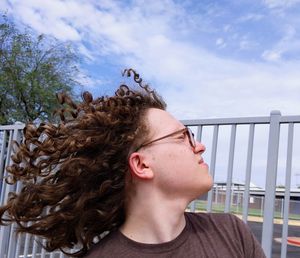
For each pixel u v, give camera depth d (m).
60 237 1.25
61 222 1.22
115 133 1.20
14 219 1.24
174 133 1.21
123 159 1.20
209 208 2.46
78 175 1.18
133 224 1.19
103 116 1.19
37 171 1.24
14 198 1.27
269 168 2.28
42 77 14.85
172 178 1.16
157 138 1.20
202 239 1.19
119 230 1.21
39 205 1.23
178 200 1.18
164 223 1.16
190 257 1.13
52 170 1.23
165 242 1.14
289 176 2.23
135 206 1.20
